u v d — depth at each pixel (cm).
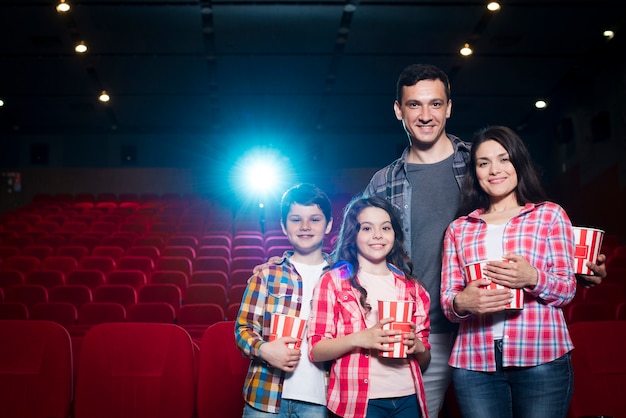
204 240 938
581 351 339
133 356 340
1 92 1354
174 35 1148
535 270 232
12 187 1553
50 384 340
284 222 288
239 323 277
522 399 243
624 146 1103
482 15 1068
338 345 250
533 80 1281
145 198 1447
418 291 271
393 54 1201
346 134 1576
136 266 778
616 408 334
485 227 256
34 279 707
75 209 1291
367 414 253
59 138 1587
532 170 258
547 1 1019
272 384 269
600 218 1200
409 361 261
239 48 1187
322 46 1178
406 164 295
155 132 1564
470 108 1402
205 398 337
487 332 247
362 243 271
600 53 1156
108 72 1275
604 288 611
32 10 1063
